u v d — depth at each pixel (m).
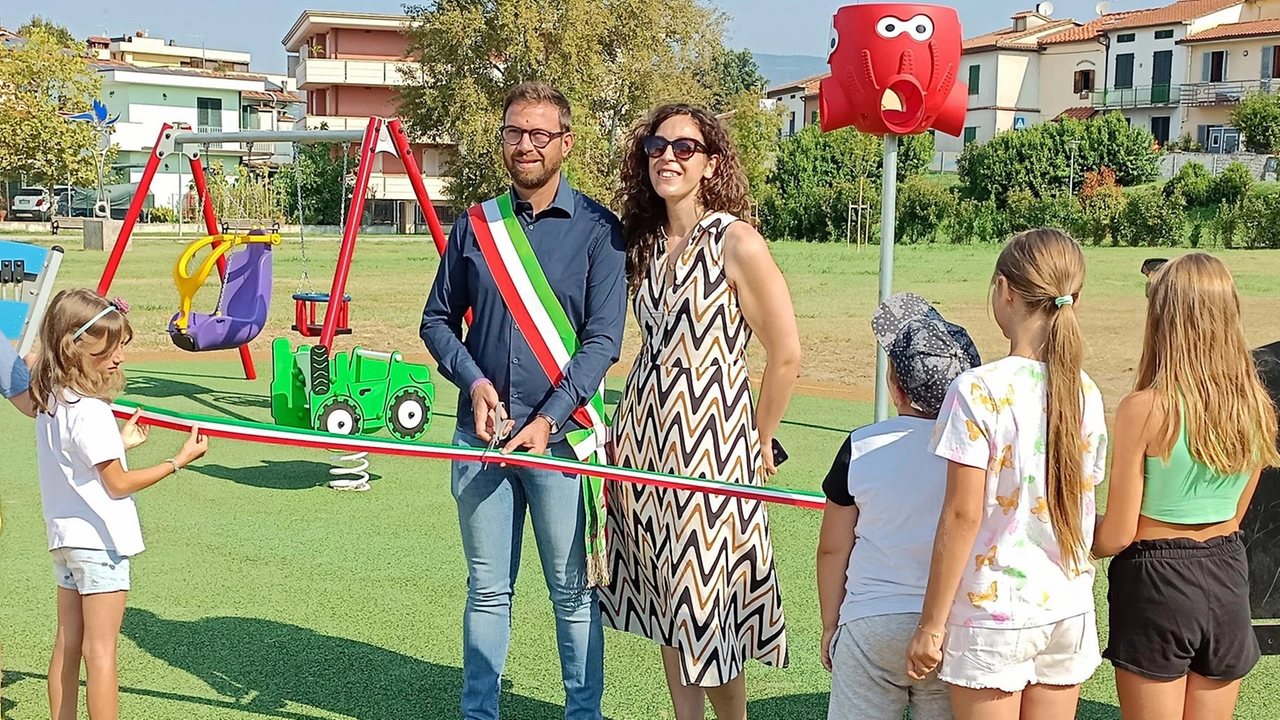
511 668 4.27
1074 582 2.58
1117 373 11.36
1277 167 43.72
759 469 3.35
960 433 2.49
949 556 2.48
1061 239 2.57
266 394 10.49
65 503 3.22
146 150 57.84
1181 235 37.50
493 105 41.50
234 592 5.07
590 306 3.46
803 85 69.50
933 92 6.45
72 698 3.36
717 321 3.21
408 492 6.93
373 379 7.13
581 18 40.56
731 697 3.35
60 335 3.12
